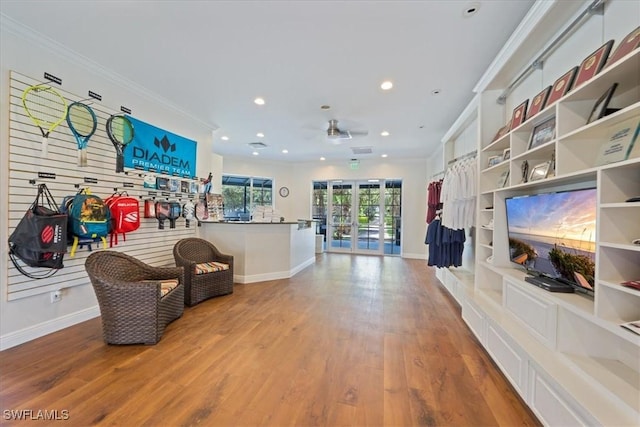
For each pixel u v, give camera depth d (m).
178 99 3.81
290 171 8.65
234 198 8.26
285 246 5.07
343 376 2.04
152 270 3.11
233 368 2.13
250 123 4.77
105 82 3.13
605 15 1.67
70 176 2.79
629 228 1.37
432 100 3.71
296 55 2.71
